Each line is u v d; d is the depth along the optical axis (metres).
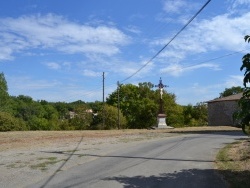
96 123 67.06
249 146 18.31
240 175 10.65
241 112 8.43
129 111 69.12
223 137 25.06
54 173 11.46
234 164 12.75
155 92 68.25
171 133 30.58
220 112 51.19
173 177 10.53
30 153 16.70
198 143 20.62
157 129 39.38
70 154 16.14
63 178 10.61
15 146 20.22
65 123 69.31
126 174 11.09
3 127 51.84
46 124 69.81
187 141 21.94
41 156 15.56
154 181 9.96
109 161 13.88
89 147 19.14
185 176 10.68
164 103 63.84
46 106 99.06
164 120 42.25
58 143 21.83
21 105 92.38
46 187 9.44
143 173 11.23
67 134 30.19
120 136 27.38
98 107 68.12
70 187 9.39
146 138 24.97
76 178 10.58
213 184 9.52
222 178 10.30
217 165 12.66
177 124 62.50
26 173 11.50
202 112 69.12
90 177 10.70
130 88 70.38
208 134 28.69
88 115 68.50
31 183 9.97
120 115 62.75
